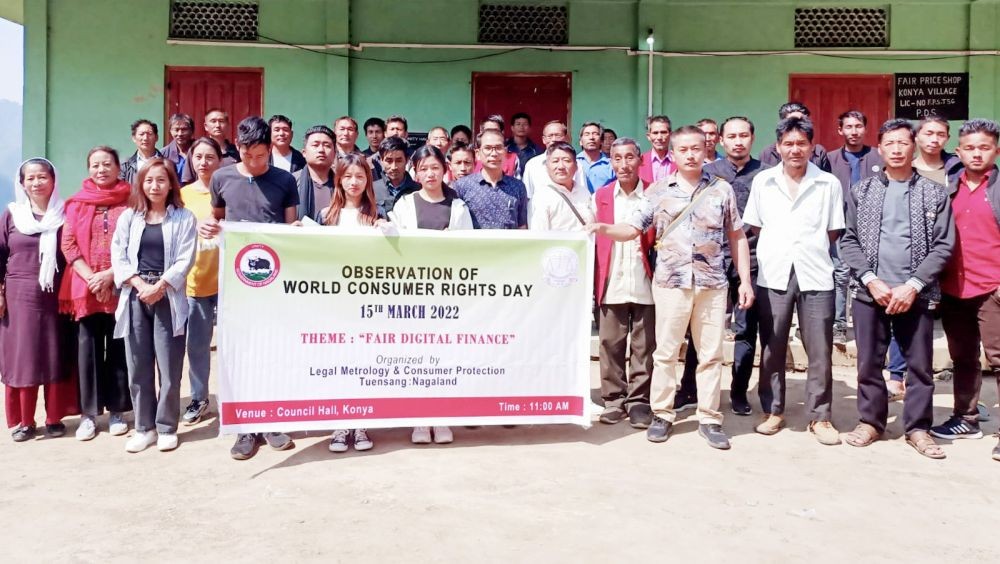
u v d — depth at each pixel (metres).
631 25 8.98
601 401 5.30
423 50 8.97
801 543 3.00
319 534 3.05
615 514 3.26
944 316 4.55
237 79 8.89
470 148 5.50
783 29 8.95
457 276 4.25
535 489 3.54
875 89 8.98
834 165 6.21
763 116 9.02
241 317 4.01
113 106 8.75
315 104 8.95
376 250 4.17
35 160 4.42
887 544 3.00
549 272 4.34
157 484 3.65
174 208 4.30
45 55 8.59
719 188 4.34
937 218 4.18
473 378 4.27
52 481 3.70
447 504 3.36
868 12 8.94
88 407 4.44
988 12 8.78
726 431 4.59
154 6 8.76
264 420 4.02
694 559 2.85
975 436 4.50
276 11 8.87
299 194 4.98
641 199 4.50
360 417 4.14
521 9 9.00
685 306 4.28
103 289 4.31
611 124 9.05
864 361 4.34
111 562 2.83
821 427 4.42
